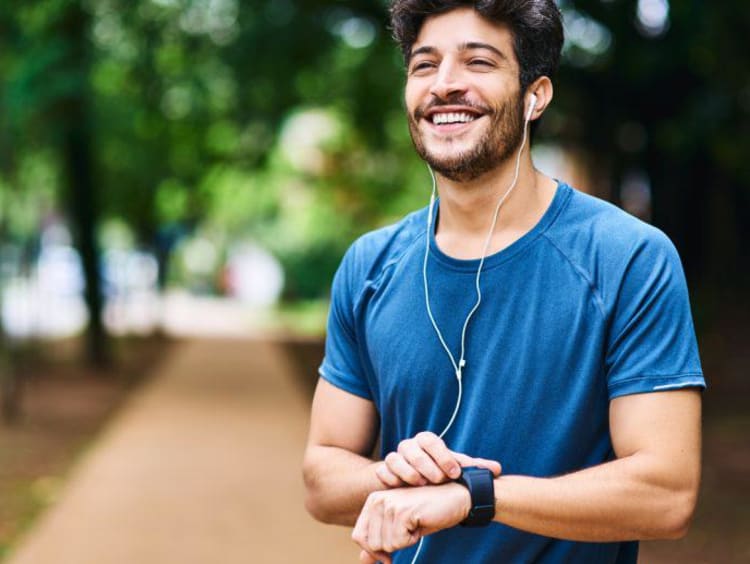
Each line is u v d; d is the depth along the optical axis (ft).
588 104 35.29
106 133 53.01
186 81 47.52
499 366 5.98
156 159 60.75
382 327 6.37
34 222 51.26
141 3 45.52
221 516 21.90
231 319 114.01
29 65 39.81
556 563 6.00
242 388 49.96
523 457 5.92
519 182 6.19
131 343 78.02
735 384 35.29
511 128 6.13
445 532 6.15
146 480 25.96
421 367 6.17
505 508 5.51
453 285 6.15
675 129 25.02
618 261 5.91
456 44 6.13
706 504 22.12
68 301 112.88
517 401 5.93
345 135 85.87
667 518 5.55
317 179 98.89
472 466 5.63
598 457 5.99
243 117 46.80
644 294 5.82
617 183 38.19
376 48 43.60
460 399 6.07
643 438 5.65
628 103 33.73
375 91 50.42
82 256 57.82
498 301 6.04
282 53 38.70
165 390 48.78
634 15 28.14
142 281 102.99
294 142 93.04
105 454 30.17
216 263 171.73
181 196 79.77
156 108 50.67
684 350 5.77
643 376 5.72
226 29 41.86
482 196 6.19
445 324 6.13
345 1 38.14
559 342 5.89
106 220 83.51
